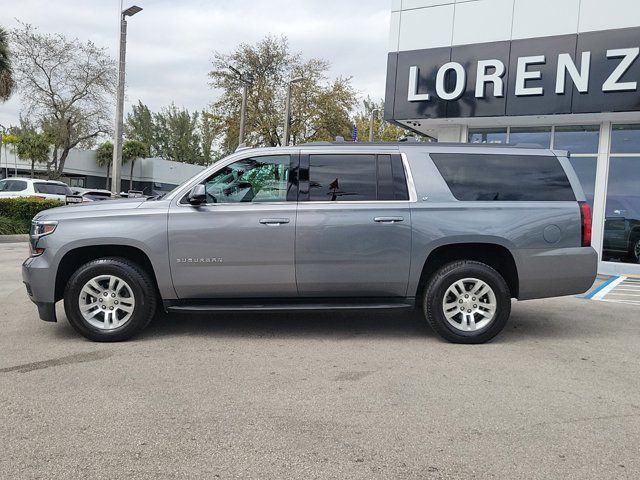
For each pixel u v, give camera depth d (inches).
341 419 148.4
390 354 210.1
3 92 925.2
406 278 225.5
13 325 250.7
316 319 267.7
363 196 226.4
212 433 139.3
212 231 219.8
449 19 525.0
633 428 145.6
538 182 231.3
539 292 228.4
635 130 493.4
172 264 219.8
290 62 1375.5
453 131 563.2
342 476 119.1
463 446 133.7
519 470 122.6
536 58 484.4
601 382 181.8
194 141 3302.2
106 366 191.6
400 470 122.0
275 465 123.6
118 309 223.6
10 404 157.0
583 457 129.0
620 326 267.1
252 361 198.8
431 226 223.3
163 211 221.3
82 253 227.8
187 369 189.2
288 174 228.1
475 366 196.4
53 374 182.9
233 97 1366.9
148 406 156.1
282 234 220.7
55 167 1584.6
